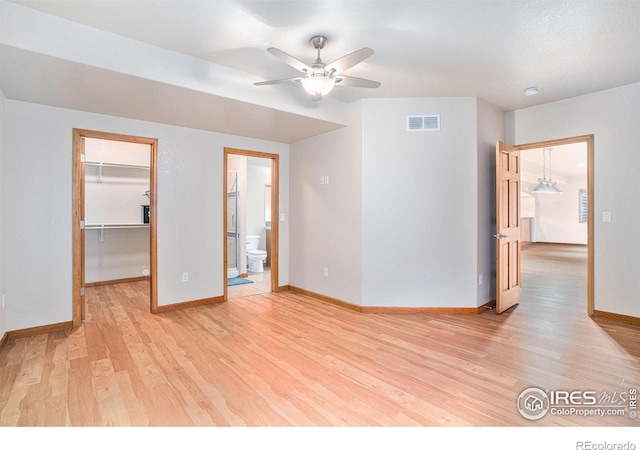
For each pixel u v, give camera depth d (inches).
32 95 113.7
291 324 134.7
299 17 87.2
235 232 234.5
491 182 156.8
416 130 148.3
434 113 147.7
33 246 121.9
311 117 141.4
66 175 128.5
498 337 119.9
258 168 292.7
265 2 80.9
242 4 81.8
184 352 107.4
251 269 255.8
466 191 146.8
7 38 80.0
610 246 139.0
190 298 159.0
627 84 133.3
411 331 126.4
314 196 178.2
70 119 128.7
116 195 209.5
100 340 117.1
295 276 193.0
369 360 101.9
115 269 209.6
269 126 155.5
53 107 125.3
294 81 102.0
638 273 132.3
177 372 94.0
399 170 149.3
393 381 89.4
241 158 231.6
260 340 117.7
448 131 147.6
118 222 210.4
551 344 113.1
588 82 131.3
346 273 159.3
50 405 77.5
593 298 143.7
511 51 105.4
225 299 170.6
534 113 159.3
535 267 270.5
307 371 95.0
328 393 83.5
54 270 126.0
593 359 101.6
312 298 176.7
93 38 91.6
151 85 105.1
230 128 158.9
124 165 198.2
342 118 153.5
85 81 101.9
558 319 139.8
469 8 83.1
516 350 108.5
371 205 150.5
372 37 97.4
